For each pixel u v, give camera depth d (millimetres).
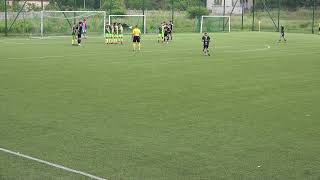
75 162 10375
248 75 24578
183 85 21000
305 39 57219
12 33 57781
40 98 17547
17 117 14508
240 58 33625
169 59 32094
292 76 24375
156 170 10000
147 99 17672
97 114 15070
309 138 12617
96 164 10273
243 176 9742
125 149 11398
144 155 10969
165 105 16625
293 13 92438
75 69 25969
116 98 17734
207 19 74375
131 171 9906
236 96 18500
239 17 83312
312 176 9797
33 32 59469
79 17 61781
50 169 9898
